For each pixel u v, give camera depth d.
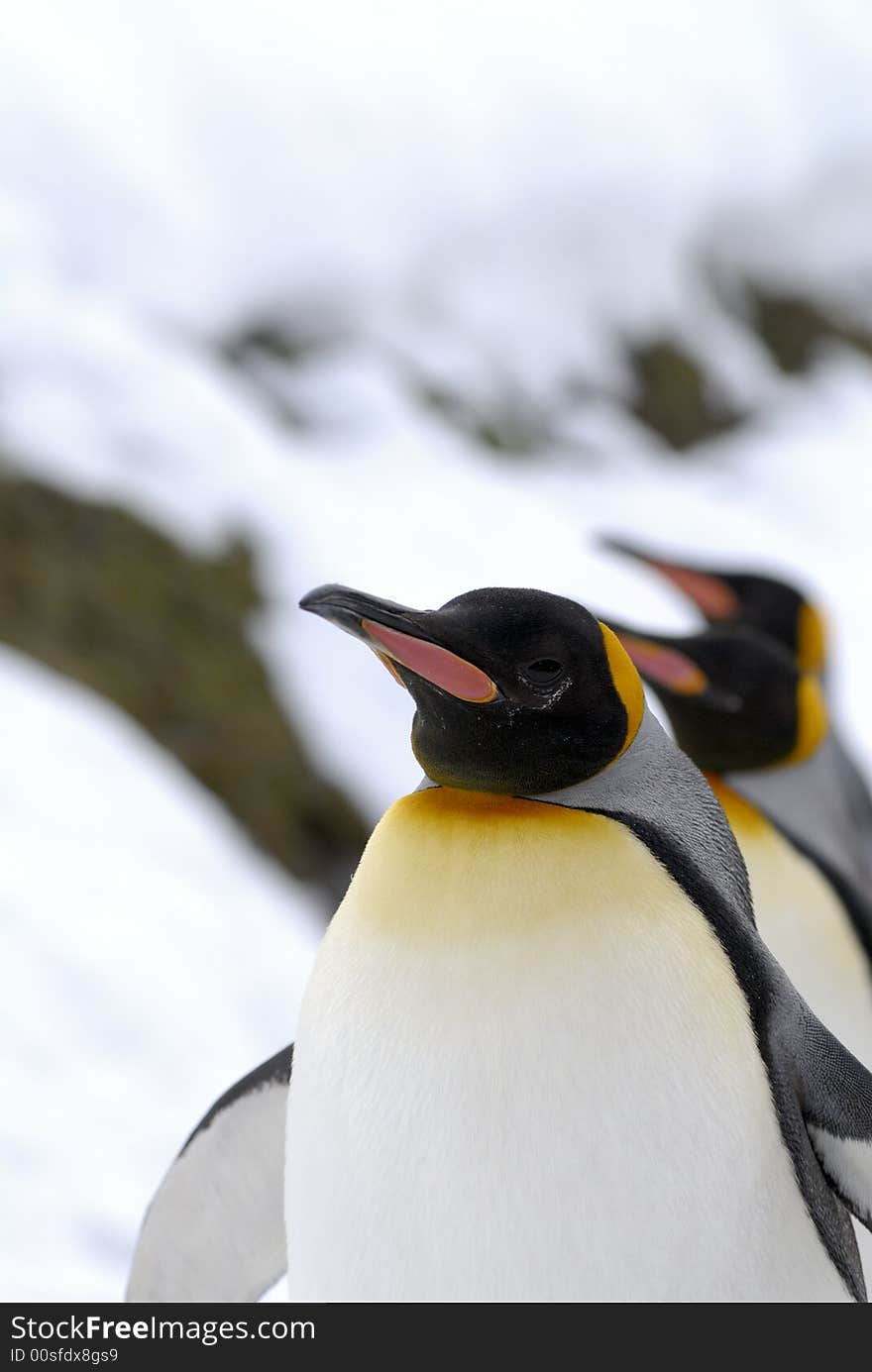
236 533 14.44
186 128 18.12
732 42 24.91
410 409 18.23
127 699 13.41
